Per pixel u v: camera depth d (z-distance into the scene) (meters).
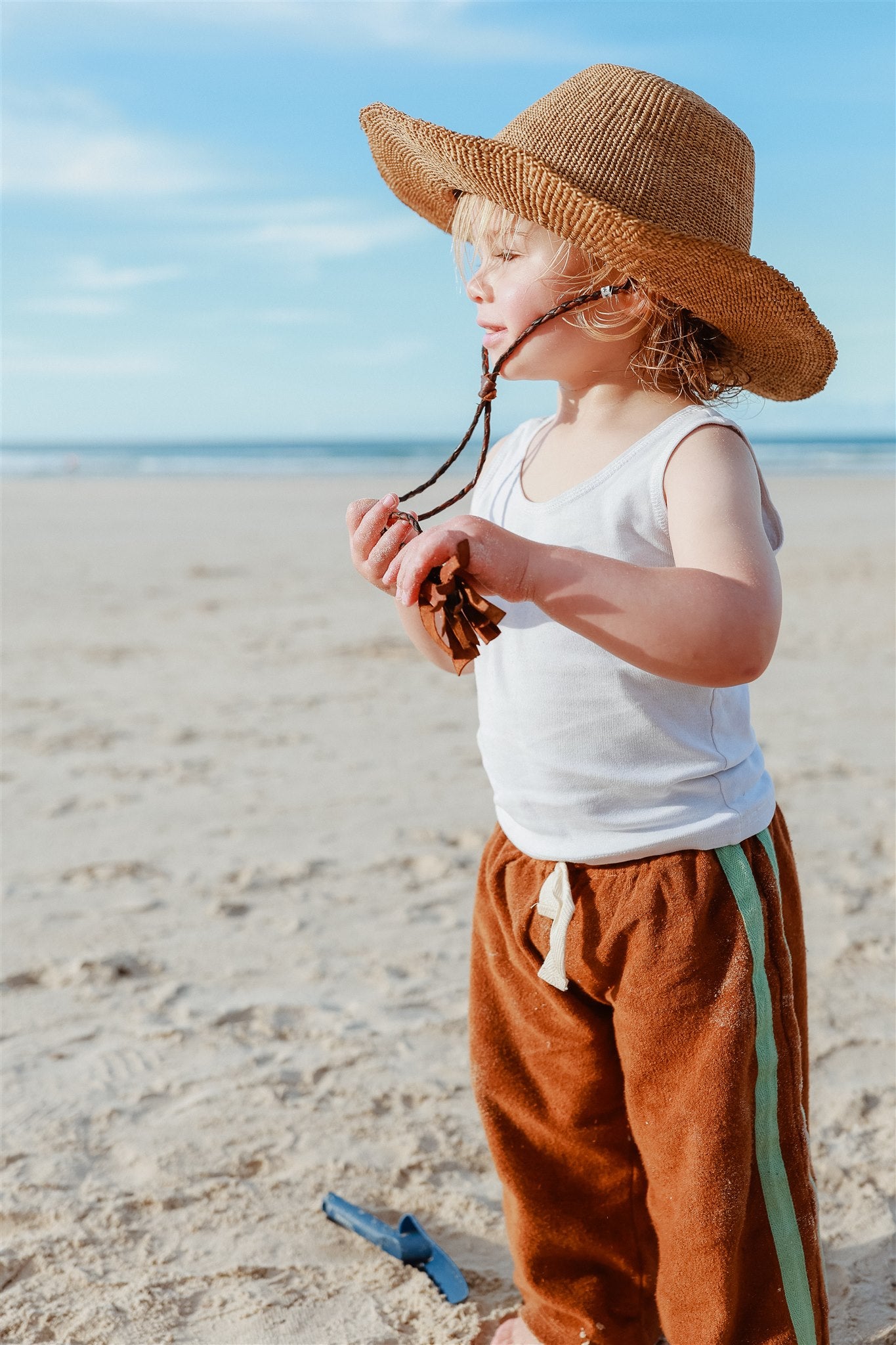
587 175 1.52
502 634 1.64
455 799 4.48
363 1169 2.29
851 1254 2.06
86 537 14.04
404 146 1.86
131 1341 1.84
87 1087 2.56
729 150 1.61
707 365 1.65
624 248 1.46
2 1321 1.88
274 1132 2.40
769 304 1.52
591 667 1.56
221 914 3.44
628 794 1.56
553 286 1.57
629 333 1.58
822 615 8.59
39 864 3.84
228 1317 1.90
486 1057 1.75
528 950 1.66
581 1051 1.64
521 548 1.40
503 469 1.77
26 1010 2.90
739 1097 1.49
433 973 3.08
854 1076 2.60
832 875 3.67
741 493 1.49
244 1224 2.13
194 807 4.40
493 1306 1.94
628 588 1.38
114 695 6.15
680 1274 1.53
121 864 3.81
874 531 14.98
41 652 7.23
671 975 1.51
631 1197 1.72
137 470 39.56
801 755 4.98
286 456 54.47
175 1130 2.40
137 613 8.62
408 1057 2.68
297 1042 2.74
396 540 1.58
